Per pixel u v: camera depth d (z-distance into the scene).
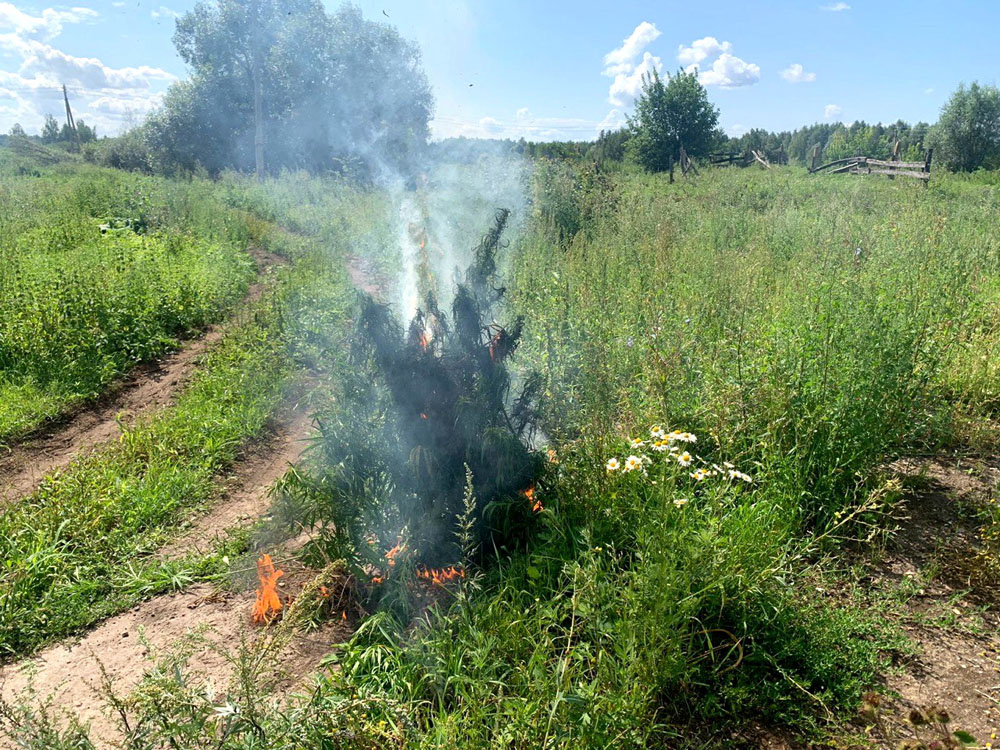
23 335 7.36
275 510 3.64
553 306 6.25
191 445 5.68
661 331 5.14
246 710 2.16
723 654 3.00
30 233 11.83
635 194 14.72
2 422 6.05
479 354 3.78
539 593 3.24
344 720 2.42
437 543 3.55
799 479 3.81
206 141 34.88
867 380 4.18
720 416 4.24
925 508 4.05
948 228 8.39
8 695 3.10
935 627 3.19
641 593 2.88
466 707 2.63
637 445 3.64
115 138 38.09
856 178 18.56
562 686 2.61
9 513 4.59
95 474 5.07
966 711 2.71
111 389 7.13
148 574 4.00
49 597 3.77
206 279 10.21
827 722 2.71
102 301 8.24
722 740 2.63
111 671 3.18
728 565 3.05
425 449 3.41
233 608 3.59
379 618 3.13
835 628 3.02
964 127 33.47
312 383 7.09
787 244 9.75
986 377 5.14
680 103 32.44
